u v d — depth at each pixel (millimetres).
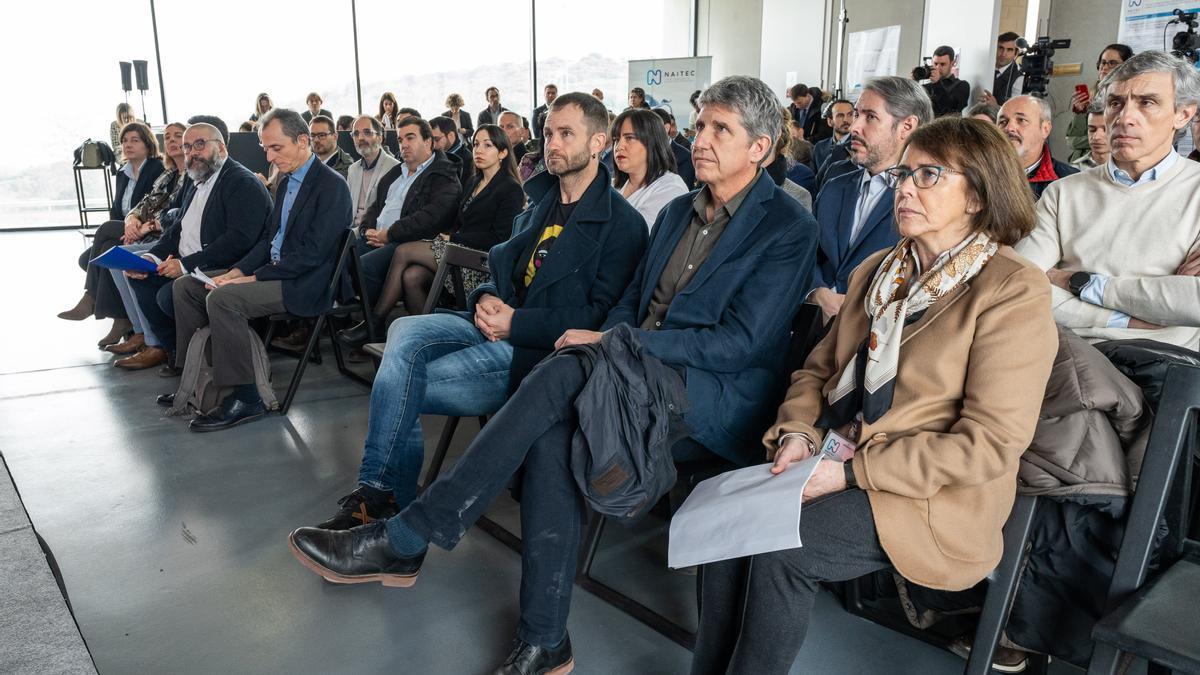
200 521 2299
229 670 1628
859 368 1441
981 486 1265
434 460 2344
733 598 1394
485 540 2182
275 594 1912
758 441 1750
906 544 1261
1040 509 1378
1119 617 1094
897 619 1752
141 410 3285
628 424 1481
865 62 8156
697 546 1307
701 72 10461
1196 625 1070
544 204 2283
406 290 3877
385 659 1663
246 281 3129
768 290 1709
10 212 9734
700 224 1900
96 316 4176
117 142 8656
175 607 1856
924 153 1332
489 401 2146
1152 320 1671
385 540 1805
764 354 1777
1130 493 1270
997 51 6133
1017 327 1247
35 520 2303
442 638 1735
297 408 3277
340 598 1894
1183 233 1699
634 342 1539
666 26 12039
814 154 5164
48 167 9781
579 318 2057
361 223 4918
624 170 3045
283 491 2498
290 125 3275
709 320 1734
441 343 2092
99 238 4789
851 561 1284
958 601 1597
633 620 1808
